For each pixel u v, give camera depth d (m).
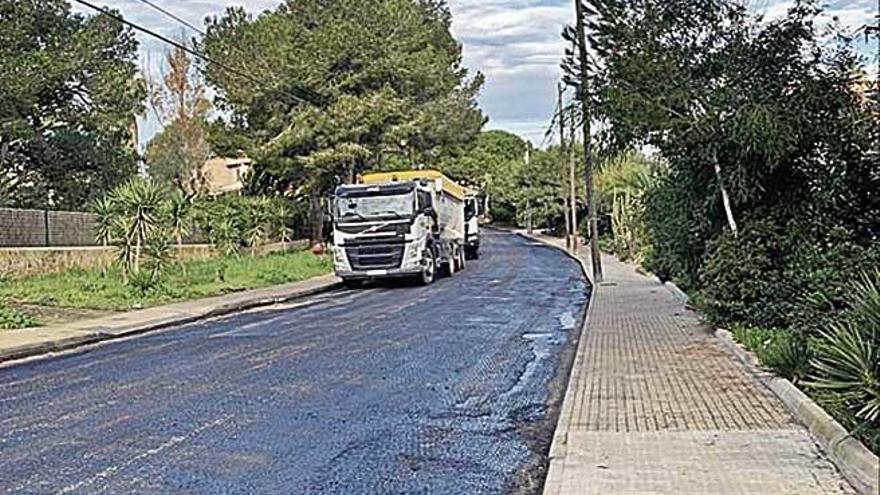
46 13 38.38
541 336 17.55
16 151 39.66
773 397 10.41
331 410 10.79
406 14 50.31
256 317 22.23
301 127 44.84
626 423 9.34
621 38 16.75
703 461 7.77
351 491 7.56
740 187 16.03
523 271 37.53
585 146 30.14
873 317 8.43
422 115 48.00
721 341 15.04
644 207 32.22
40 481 7.88
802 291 13.97
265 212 44.06
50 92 38.75
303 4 48.59
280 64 45.19
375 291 29.38
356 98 45.47
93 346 17.42
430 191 32.34
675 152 17.27
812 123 15.39
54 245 31.88
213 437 9.43
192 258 39.41
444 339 17.19
